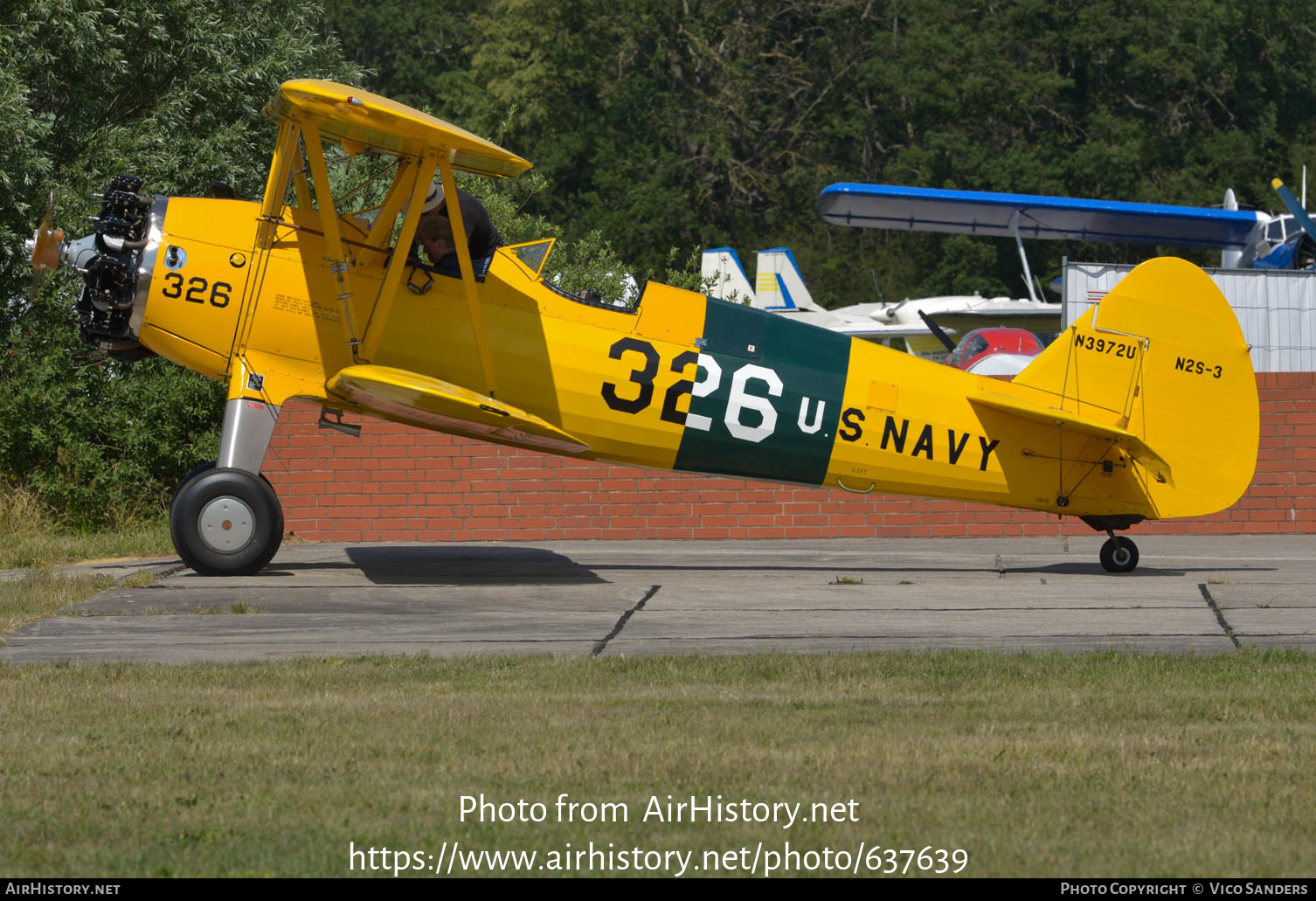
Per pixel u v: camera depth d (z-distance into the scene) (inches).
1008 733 624.1
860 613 1015.0
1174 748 598.2
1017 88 5880.9
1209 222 3299.7
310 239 1180.5
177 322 1169.4
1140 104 6077.8
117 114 2402.8
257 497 1165.7
